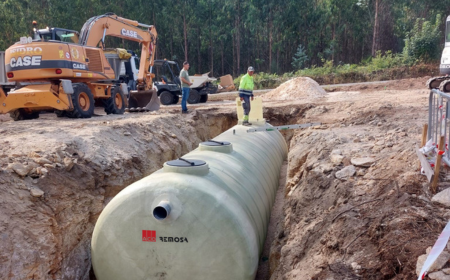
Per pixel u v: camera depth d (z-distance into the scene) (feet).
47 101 37.47
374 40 132.67
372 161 20.53
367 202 15.79
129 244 15.03
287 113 51.13
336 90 80.48
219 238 14.55
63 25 122.21
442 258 10.90
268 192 22.33
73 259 18.21
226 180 17.02
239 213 15.12
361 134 28.55
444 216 13.26
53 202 18.26
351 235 13.92
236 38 163.63
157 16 141.90
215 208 14.61
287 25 147.95
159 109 55.93
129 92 55.42
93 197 21.06
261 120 37.65
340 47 163.02
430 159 17.42
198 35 159.53
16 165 18.34
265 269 19.19
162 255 14.84
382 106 39.91
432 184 15.31
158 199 14.67
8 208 16.20
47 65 36.73
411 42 110.32
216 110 53.88
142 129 33.12
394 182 16.70
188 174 15.70
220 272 14.67
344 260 12.97
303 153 29.22
